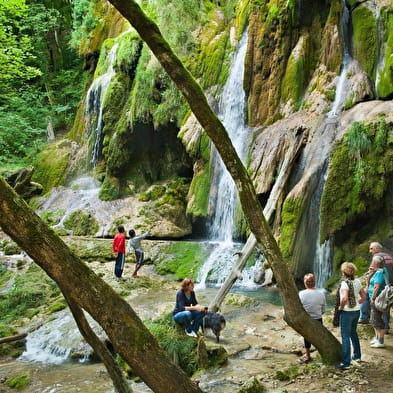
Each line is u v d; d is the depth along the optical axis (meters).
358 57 14.17
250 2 16.64
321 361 6.82
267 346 7.96
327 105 14.05
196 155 16.33
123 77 19.72
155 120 17.52
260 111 15.91
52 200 19.41
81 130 22.22
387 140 11.53
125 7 4.73
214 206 15.55
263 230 5.99
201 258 13.84
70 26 30.41
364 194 11.59
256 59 16.08
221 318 8.16
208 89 17.73
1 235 17.19
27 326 10.39
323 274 11.94
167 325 8.29
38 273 13.81
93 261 14.51
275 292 11.73
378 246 8.02
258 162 14.07
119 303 3.44
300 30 15.71
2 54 20.06
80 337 8.92
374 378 6.27
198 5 18.78
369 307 8.43
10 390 7.27
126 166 18.91
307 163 12.71
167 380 3.53
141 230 16.11
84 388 7.12
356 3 14.55
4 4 19.38
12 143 24.52
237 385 6.43
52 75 29.70
